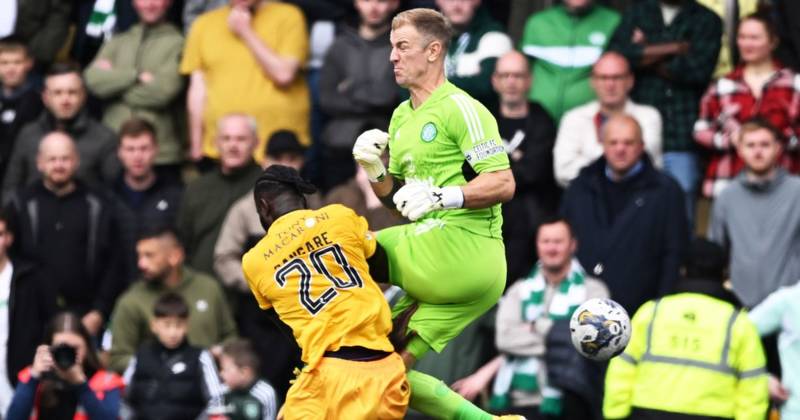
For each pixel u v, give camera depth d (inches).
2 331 1738.4
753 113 1814.7
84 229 1823.3
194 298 1744.6
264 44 1942.7
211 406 1611.7
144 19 2000.5
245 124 1836.9
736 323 1454.2
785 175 1729.8
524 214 1777.8
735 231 1732.3
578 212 1726.1
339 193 1728.6
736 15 1918.1
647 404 1453.0
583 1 1867.6
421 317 1152.8
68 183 1829.5
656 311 1470.2
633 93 1856.5
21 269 1755.7
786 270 1718.8
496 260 1142.3
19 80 2006.6
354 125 1894.7
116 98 1991.9
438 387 1162.6
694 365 1448.1
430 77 1131.3
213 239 1838.1
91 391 1569.9
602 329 1178.6
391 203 1171.9
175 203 1871.3
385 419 1130.0
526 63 1804.9
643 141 1728.6
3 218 1752.0
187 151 2018.9
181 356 1622.8
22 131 1951.3
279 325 1161.4
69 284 1813.5
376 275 1160.2
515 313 1609.3
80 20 2086.6
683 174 1835.6
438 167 1124.5
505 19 2011.6
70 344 1563.7
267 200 1166.3
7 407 1582.2
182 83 1987.0
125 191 1871.3
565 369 1545.3
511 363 1606.8
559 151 1803.6
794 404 1541.6
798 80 1818.4
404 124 1138.7
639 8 1866.4
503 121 1808.6
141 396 1615.4
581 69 1862.7
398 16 1135.6
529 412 1581.0
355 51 1905.8
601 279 1707.7
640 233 1705.2
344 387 1123.9
